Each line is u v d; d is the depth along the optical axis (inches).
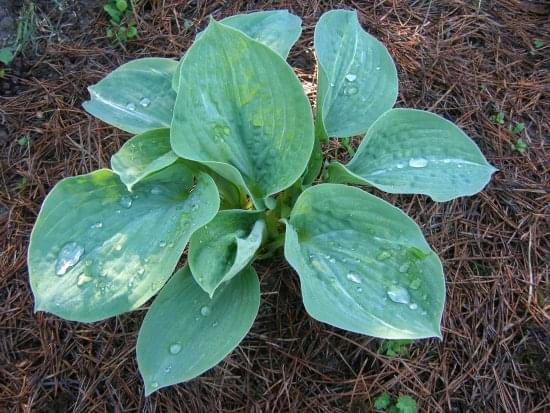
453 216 28.6
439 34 34.3
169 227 20.1
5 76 32.9
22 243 28.1
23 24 34.0
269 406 24.1
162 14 34.9
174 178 21.8
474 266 27.6
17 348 25.8
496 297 26.7
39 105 32.0
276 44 24.5
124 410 24.2
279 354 25.1
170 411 23.9
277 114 20.7
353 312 19.3
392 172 22.1
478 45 34.3
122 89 24.7
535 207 28.9
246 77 20.2
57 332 25.9
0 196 29.4
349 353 25.2
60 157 30.5
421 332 18.9
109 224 20.3
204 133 20.5
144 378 19.7
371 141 22.9
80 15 35.0
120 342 25.6
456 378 25.0
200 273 19.1
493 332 26.0
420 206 28.7
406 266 20.1
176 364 19.9
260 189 21.9
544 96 32.4
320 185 20.3
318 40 24.5
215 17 34.8
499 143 30.7
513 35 34.6
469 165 21.8
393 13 35.2
